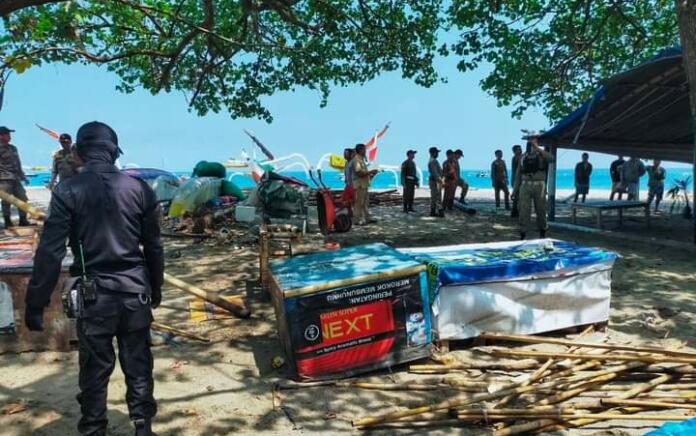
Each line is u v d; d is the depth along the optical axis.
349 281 4.01
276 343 4.86
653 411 3.44
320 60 11.65
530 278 4.64
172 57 9.66
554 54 13.02
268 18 11.92
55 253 2.63
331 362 4.03
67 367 4.29
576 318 4.89
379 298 4.11
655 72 9.88
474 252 5.23
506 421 3.40
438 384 3.94
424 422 3.42
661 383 3.68
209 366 4.36
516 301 4.65
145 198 2.92
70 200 2.72
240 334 5.09
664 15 12.96
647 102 11.31
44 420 3.47
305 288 3.91
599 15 12.73
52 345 4.57
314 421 3.47
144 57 11.70
